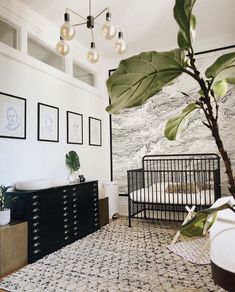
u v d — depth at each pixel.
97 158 5.07
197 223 0.64
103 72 5.42
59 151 4.00
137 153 5.11
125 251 3.15
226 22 3.99
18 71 3.32
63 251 3.18
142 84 0.61
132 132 5.16
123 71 0.58
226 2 3.46
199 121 4.62
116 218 4.91
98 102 5.19
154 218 4.83
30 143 3.46
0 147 3.04
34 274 2.55
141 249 3.21
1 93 3.06
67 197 3.48
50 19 3.80
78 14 3.66
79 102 4.56
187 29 0.58
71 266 2.72
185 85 4.74
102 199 4.45
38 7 3.49
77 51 4.58
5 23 3.30
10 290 2.24
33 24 3.62
